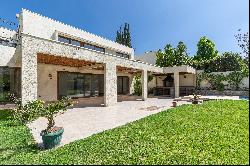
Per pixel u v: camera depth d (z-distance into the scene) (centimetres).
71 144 722
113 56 1850
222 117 1051
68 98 840
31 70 1175
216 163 537
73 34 2258
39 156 625
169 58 3650
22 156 629
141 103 2009
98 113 1393
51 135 689
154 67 2584
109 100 1786
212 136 754
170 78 3062
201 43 4484
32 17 1847
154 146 675
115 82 1870
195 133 795
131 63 2120
